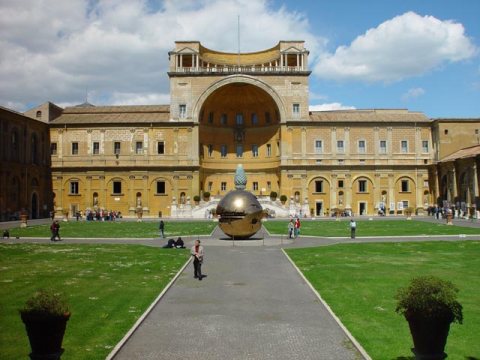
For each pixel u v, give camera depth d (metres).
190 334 14.57
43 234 48.53
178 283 22.48
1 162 70.25
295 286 21.62
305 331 14.82
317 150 86.56
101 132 86.62
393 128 87.38
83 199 86.31
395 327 15.00
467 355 12.59
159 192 86.31
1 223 65.88
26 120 78.75
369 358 12.30
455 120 84.38
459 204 75.19
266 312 17.11
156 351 13.08
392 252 32.19
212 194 92.38
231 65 92.25
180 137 86.19
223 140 93.50
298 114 86.56
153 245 38.56
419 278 11.20
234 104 93.38
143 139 86.38
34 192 81.56
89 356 12.50
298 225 45.81
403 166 87.00
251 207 40.12
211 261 29.48
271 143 91.44
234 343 13.72
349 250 33.59
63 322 10.95
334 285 21.34
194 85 86.31
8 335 14.12
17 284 21.34
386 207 86.88
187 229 55.09
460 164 75.62
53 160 86.81
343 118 88.38
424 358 10.66
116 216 83.62
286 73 86.31
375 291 19.98
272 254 32.62
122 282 22.17
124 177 86.25
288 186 86.00
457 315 10.65
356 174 86.69
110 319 15.96
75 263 27.81
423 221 66.94
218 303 18.47
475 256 29.86
